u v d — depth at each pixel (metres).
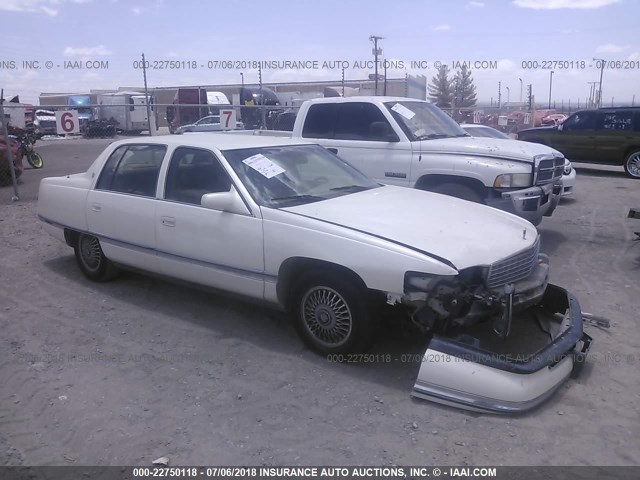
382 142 7.72
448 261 3.88
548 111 41.62
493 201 7.00
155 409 3.82
